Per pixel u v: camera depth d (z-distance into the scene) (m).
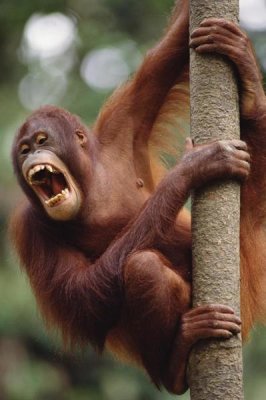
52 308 13.35
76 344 13.39
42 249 13.51
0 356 31.28
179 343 11.51
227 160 11.14
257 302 13.38
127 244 12.15
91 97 29.80
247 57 11.73
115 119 14.19
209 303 10.85
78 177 13.52
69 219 13.23
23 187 13.59
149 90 14.14
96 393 31.86
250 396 27.95
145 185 14.07
